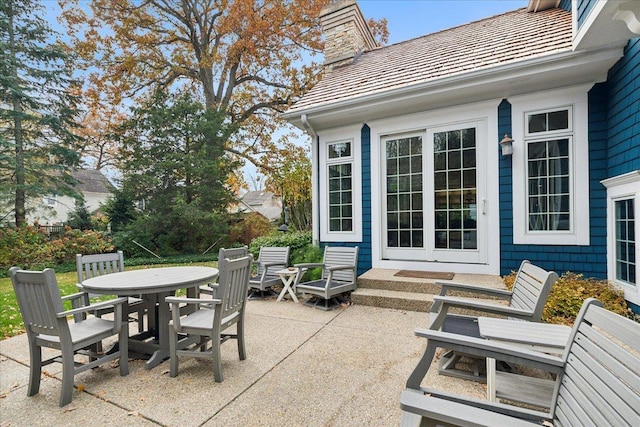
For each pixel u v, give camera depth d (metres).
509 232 4.81
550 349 1.87
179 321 2.78
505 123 4.83
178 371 2.85
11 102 11.02
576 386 1.40
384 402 2.35
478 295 4.36
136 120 13.30
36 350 2.55
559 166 4.52
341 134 6.18
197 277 3.29
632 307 3.49
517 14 6.22
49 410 2.32
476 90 4.80
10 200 11.02
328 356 3.13
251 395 2.47
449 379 2.68
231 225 14.53
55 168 11.71
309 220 12.22
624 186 3.67
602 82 4.24
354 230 6.08
